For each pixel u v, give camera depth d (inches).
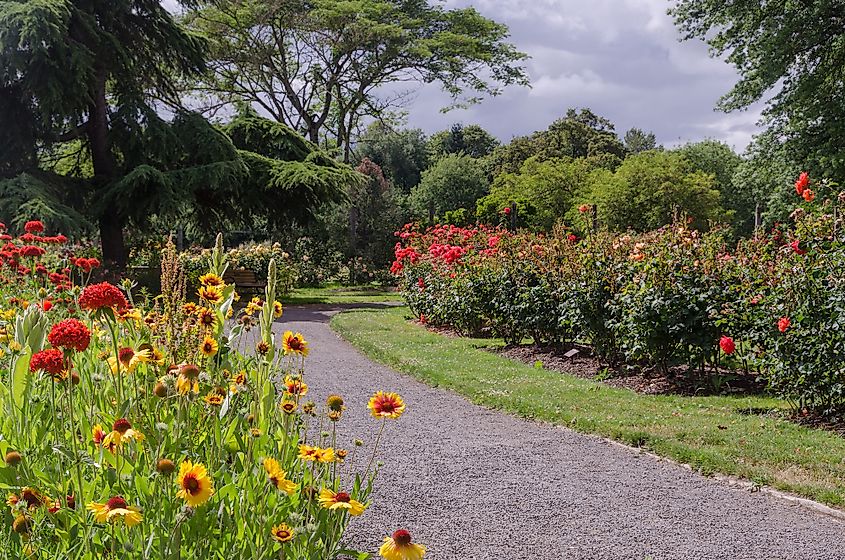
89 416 109.6
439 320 499.2
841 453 193.3
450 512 152.9
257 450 106.3
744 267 268.4
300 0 1089.4
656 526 146.5
